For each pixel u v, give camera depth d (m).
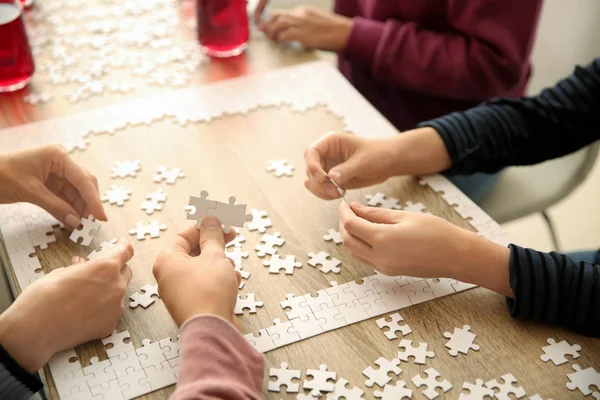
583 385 0.81
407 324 0.88
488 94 1.53
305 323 0.88
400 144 1.12
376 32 1.54
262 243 1.00
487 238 1.01
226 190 1.11
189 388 0.73
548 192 1.60
